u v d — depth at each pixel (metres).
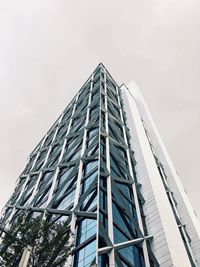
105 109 68.94
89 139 55.44
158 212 43.00
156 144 87.75
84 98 82.88
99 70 99.12
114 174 45.84
